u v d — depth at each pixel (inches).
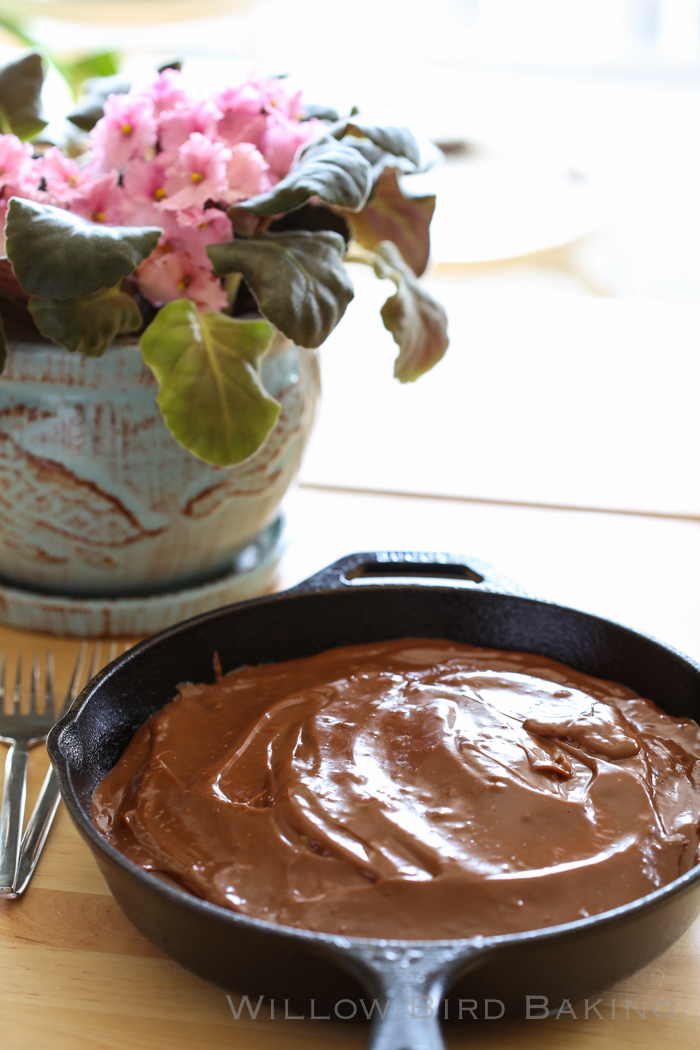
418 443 46.4
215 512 36.1
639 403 49.0
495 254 73.7
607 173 125.3
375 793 30.4
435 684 33.3
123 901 28.7
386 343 54.4
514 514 42.6
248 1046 28.9
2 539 36.1
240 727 32.4
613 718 32.2
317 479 44.2
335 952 26.6
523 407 48.8
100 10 80.6
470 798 30.3
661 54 133.8
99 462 34.8
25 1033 29.0
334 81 130.8
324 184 32.8
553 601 34.1
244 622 33.8
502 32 135.8
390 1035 25.8
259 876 29.3
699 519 42.6
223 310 35.8
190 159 33.4
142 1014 29.3
